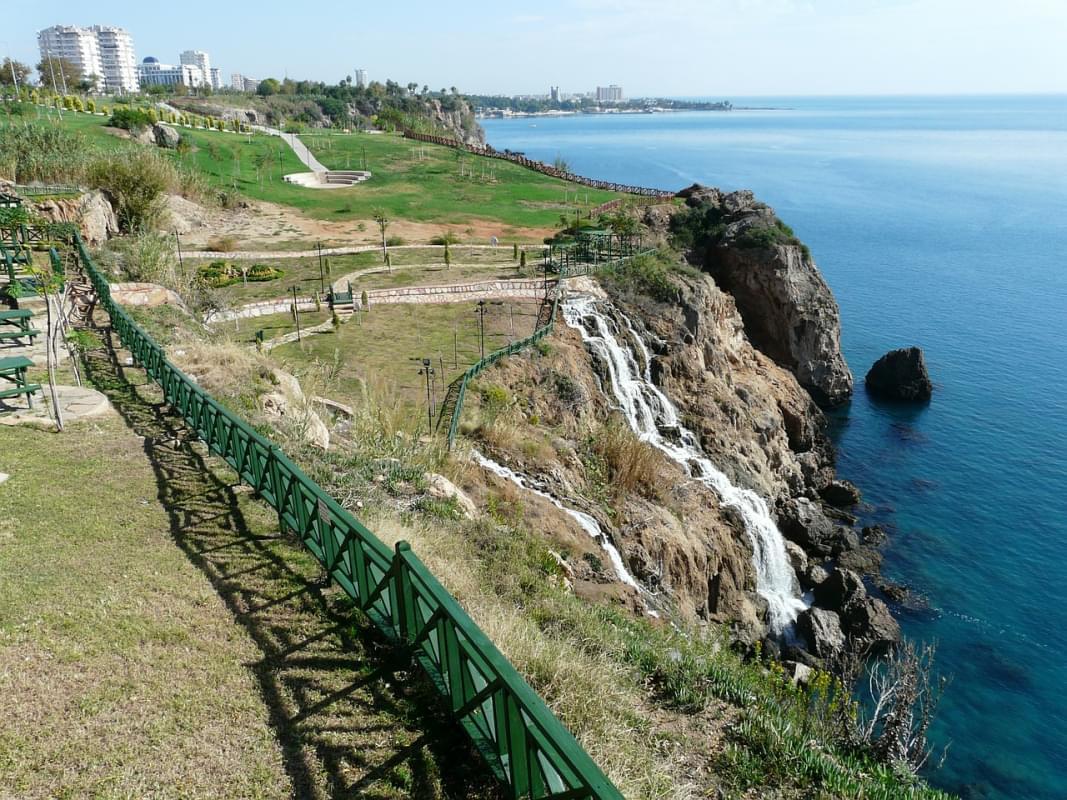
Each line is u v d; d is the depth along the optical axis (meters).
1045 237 126.44
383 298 49.09
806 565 39.75
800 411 55.81
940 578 38.81
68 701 8.76
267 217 78.06
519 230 78.75
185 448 16.44
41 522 12.73
